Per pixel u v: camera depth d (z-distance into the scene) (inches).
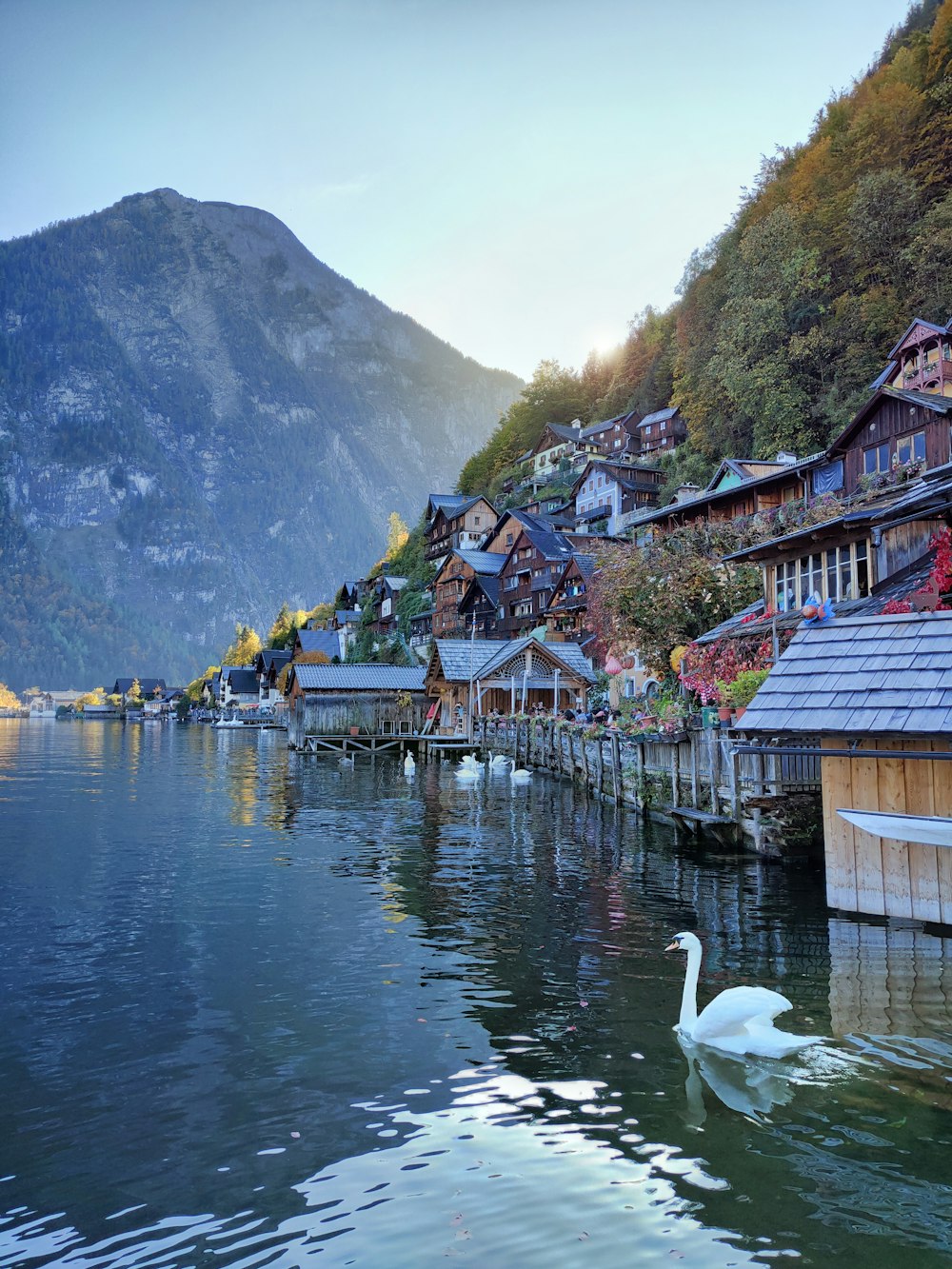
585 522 3563.0
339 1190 243.8
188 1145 270.5
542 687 2127.2
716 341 3260.3
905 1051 327.6
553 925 522.6
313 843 857.5
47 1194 245.4
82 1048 348.8
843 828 521.7
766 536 1277.1
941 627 494.9
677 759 836.0
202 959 468.8
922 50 3038.9
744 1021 327.6
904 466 1196.5
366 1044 346.0
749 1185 240.8
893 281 2544.3
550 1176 247.8
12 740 3764.8
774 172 3745.1
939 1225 221.5
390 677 2508.6
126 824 1012.5
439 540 4517.7
